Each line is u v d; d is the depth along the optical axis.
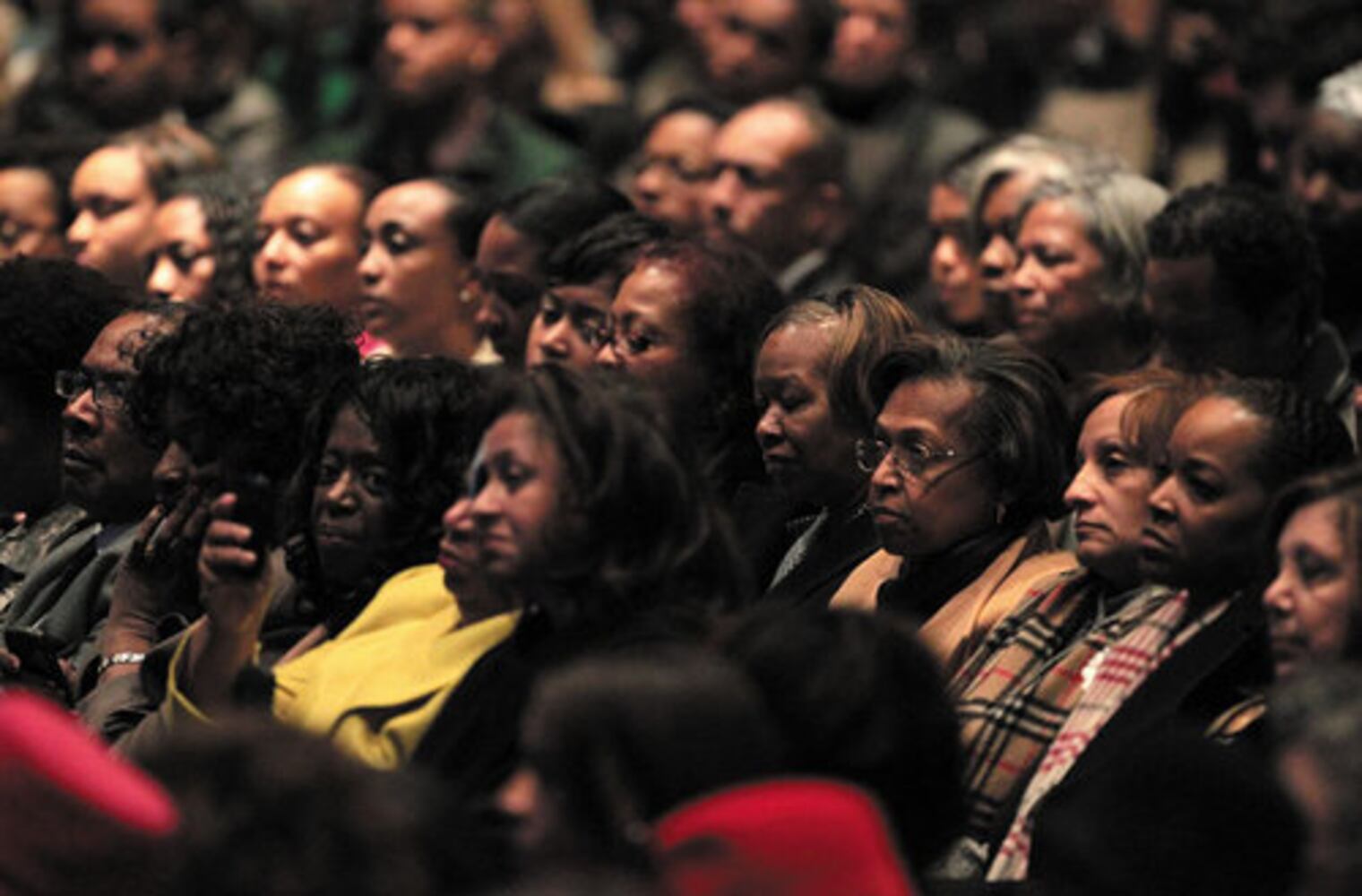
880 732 7.99
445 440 11.00
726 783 6.96
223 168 18.62
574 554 9.30
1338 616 8.73
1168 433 10.41
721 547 9.51
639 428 9.41
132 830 6.83
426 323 16.08
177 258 16.84
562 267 13.33
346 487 11.07
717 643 8.26
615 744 6.91
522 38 22.09
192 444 11.71
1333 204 14.60
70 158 18.73
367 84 22.66
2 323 13.78
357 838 6.53
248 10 22.84
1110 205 14.35
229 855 6.51
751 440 12.65
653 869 6.78
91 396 12.95
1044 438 11.05
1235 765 7.21
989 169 15.40
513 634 9.98
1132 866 7.14
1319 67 15.83
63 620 12.95
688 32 23.55
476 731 9.91
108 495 13.02
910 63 20.62
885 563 11.59
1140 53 20.58
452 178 16.67
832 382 11.70
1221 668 9.79
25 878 6.95
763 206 17.88
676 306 12.48
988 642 10.74
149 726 10.77
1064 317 14.31
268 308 11.92
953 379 11.08
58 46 22.67
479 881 6.82
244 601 10.60
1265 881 7.14
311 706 10.41
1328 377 13.06
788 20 20.91
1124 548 10.48
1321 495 8.84
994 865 9.92
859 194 19.80
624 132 22.19
